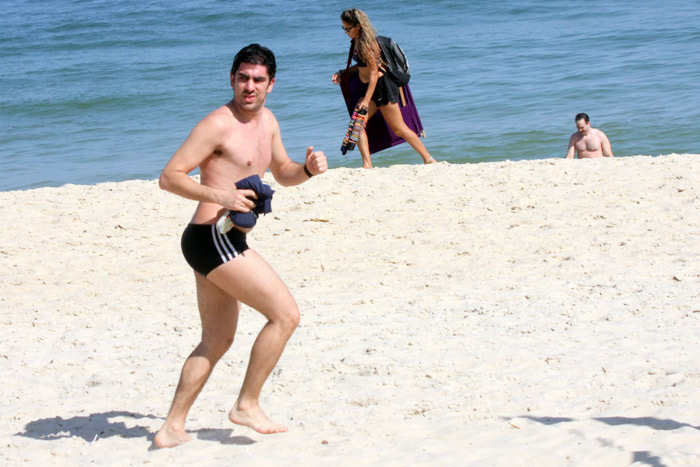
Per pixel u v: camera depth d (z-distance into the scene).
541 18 79.25
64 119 49.41
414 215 18.58
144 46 82.25
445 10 89.12
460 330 12.21
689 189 18.70
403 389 10.31
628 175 20.33
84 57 76.56
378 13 90.81
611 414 9.02
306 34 81.44
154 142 41.53
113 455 9.03
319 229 18.17
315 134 39.75
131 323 13.77
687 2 81.50
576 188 19.56
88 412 10.38
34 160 39.12
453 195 19.84
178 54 74.62
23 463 8.94
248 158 8.81
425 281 14.74
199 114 48.44
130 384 11.23
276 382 10.84
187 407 9.23
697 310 12.06
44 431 9.81
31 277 16.39
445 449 8.51
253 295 8.56
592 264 14.77
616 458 7.89
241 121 8.80
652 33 64.12
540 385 10.02
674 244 15.47
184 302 14.62
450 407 9.66
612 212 17.70
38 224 19.97
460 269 15.23
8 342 13.20
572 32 68.50
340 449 8.70
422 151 24.25
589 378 10.09
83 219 20.12
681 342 10.93
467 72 54.12
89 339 13.08
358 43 22.62
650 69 50.09
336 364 11.21
